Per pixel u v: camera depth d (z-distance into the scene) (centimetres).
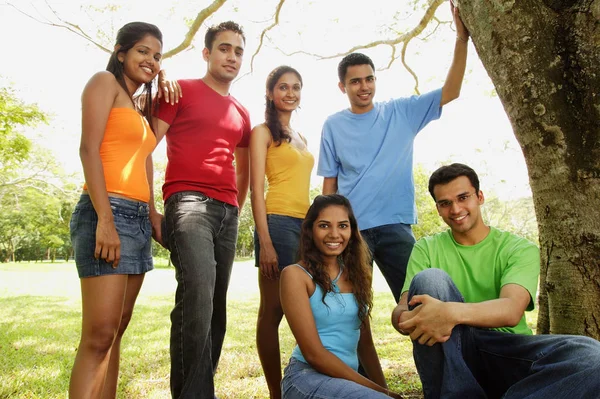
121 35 232
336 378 190
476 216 228
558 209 201
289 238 289
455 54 279
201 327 230
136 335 560
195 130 265
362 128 312
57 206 3200
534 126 203
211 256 245
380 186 299
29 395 308
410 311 196
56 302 944
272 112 304
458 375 178
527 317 605
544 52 198
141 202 224
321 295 218
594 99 190
